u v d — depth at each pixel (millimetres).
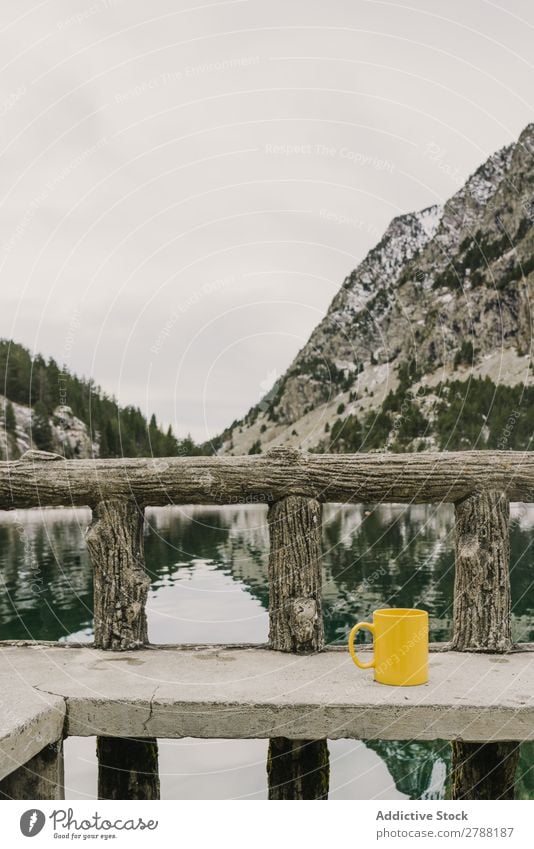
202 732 2844
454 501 3766
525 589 11797
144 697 2895
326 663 3441
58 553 16094
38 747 2664
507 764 3314
